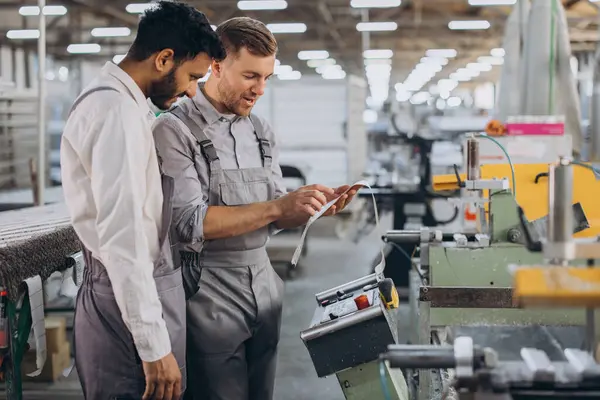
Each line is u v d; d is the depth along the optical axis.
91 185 1.57
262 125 2.14
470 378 1.14
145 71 1.66
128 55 1.67
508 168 2.74
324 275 6.20
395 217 5.30
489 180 2.14
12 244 1.98
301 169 7.52
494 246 2.13
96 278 1.68
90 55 11.60
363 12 9.84
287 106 8.09
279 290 2.15
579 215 2.18
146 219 1.65
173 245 1.83
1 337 1.98
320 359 1.67
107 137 1.52
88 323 1.71
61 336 3.63
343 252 7.25
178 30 1.63
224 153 2.02
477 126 7.63
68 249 2.39
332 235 8.38
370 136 9.73
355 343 1.65
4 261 1.87
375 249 7.38
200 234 1.83
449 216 6.76
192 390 2.04
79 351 1.74
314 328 1.66
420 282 2.29
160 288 1.73
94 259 1.68
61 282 2.55
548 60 3.40
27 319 2.04
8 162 6.13
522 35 3.59
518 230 2.12
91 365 1.72
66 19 9.95
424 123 8.90
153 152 1.64
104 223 1.52
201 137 1.95
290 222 2.11
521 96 3.55
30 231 2.28
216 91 1.98
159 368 1.55
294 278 6.09
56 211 3.02
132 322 1.52
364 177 6.23
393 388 1.68
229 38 1.92
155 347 1.54
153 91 1.71
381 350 1.64
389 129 7.59
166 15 1.63
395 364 1.18
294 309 5.10
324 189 2.02
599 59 3.73
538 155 3.25
